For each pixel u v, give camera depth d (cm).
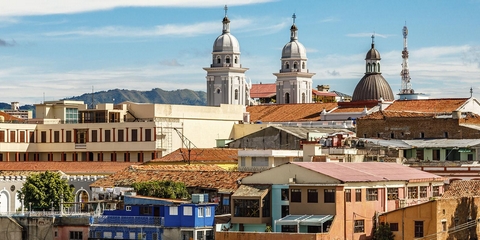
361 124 18388
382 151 16575
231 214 13012
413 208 12681
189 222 12756
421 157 16762
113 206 13800
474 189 14475
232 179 14500
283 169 12938
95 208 14625
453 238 12875
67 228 13450
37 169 19562
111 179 15712
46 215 13738
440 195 14388
